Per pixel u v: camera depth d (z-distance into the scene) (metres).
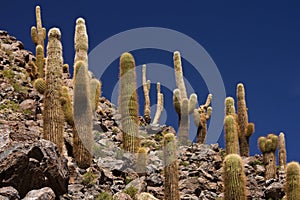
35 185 10.44
